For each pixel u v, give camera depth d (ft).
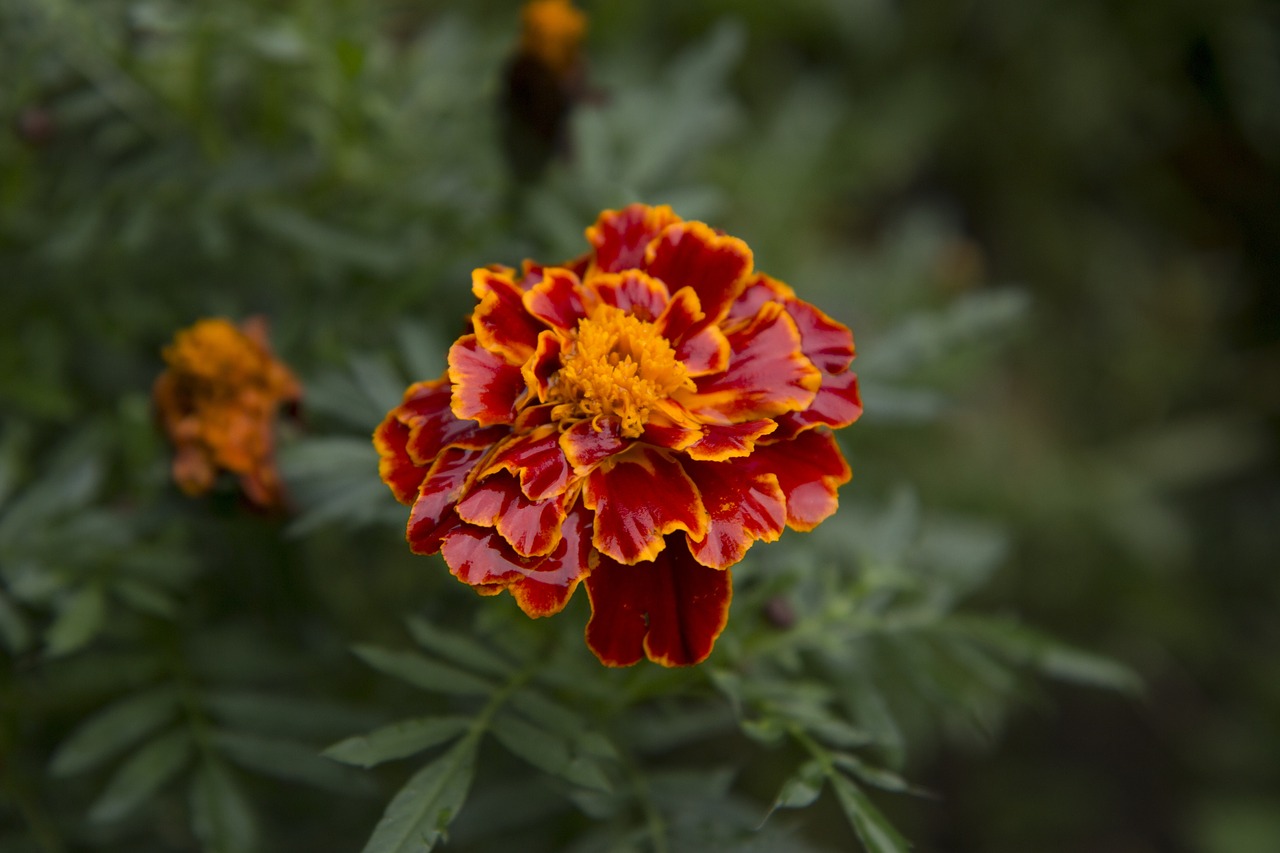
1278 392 2.02
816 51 1.82
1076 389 1.94
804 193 1.51
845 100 1.75
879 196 1.98
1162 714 1.93
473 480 0.84
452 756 0.88
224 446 0.95
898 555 1.05
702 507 0.84
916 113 1.81
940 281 1.57
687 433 0.84
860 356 1.09
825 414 0.88
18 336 1.11
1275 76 1.94
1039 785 1.83
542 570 0.84
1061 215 2.00
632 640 0.85
